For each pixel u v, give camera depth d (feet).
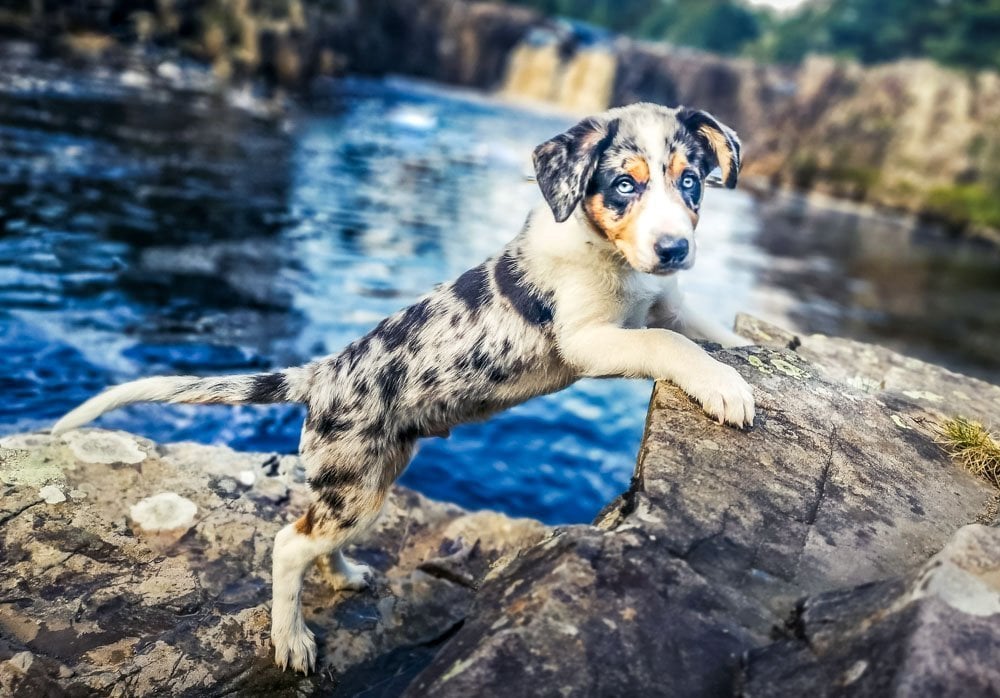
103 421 3.75
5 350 4.04
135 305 4.75
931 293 8.62
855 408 2.22
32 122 8.33
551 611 1.55
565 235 2.17
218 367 4.16
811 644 1.48
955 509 1.91
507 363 2.21
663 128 2.09
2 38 11.39
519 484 3.80
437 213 7.97
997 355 6.75
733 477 1.87
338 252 6.29
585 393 4.74
